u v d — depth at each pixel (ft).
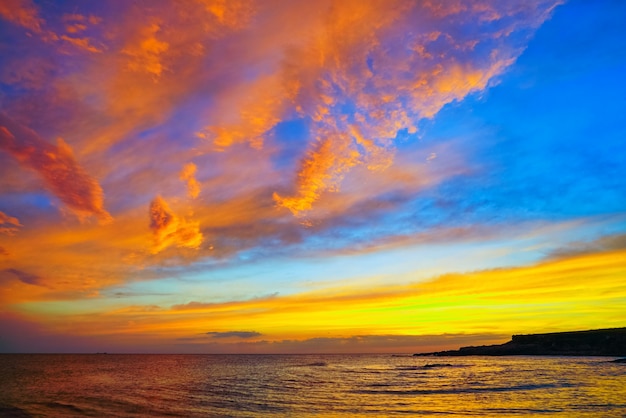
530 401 121.80
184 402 122.31
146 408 108.68
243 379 222.89
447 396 139.95
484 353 622.13
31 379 209.15
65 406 110.01
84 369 319.06
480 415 99.14
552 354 528.63
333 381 211.82
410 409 110.63
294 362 517.96
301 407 114.93
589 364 320.91
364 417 98.17
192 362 501.97
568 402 118.01
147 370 311.47
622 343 488.02
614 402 116.67
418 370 313.53
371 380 217.15
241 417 96.53
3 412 98.48
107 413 98.94
